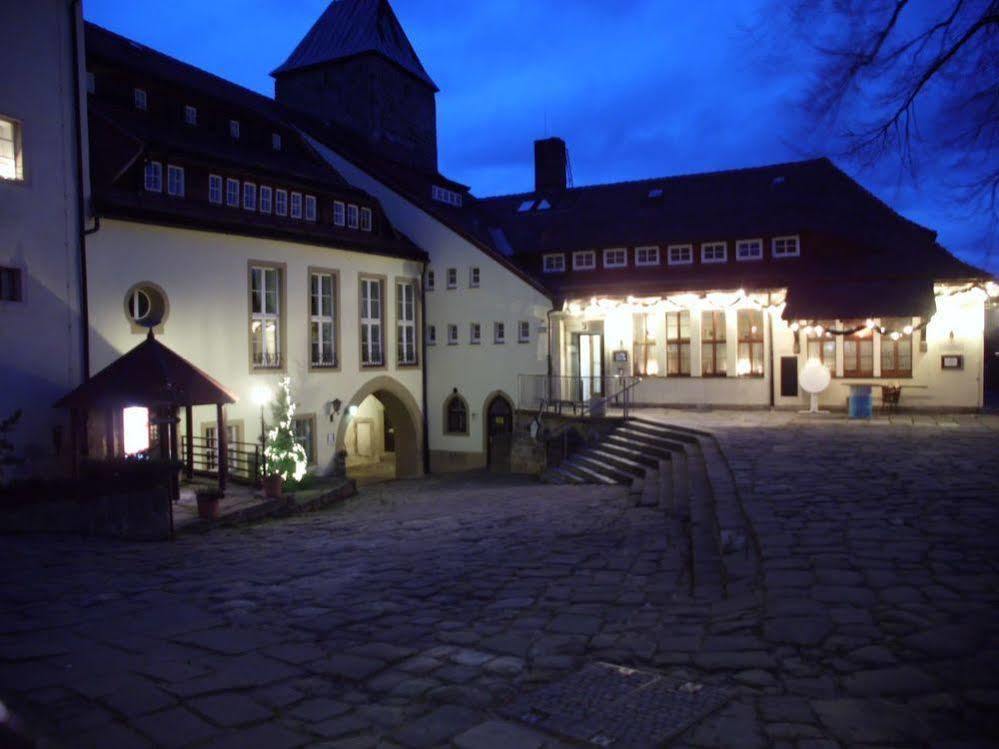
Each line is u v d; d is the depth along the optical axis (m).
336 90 33.31
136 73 20.33
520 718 4.70
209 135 22.14
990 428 17.70
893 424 18.80
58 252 15.48
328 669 5.61
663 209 27.14
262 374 20.48
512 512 14.06
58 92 15.51
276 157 24.23
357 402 23.67
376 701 5.00
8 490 11.33
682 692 4.97
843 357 22.47
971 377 21.14
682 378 24.31
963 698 4.54
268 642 6.31
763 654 5.47
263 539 12.38
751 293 22.78
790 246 23.83
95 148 17.73
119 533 12.05
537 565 9.23
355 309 23.73
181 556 10.66
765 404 23.31
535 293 24.77
